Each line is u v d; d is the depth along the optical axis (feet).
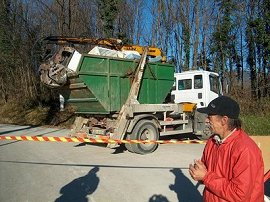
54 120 75.46
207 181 9.26
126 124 35.45
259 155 9.05
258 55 86.84
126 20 107.86
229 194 8.83
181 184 24.16
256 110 67.56
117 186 23.80
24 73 101.45
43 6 104.68
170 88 42.04
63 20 96.89
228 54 93.40
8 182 25.30
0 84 110.22
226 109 9.31
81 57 34.32
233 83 84.28
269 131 52.49
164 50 108.78
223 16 94.89
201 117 41.93
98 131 36.94
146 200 20.93
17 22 103.91
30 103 94.27
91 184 24.36
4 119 88.94
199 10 102.89
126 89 37.50
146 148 35.99
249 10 91.15
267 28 83.56
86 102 37.17
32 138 25.50
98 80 35.47
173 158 33.35
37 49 101.60
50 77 35.81
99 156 34.86
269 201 11.65
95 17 103.76
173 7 107.55
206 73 45.91
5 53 104.99
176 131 40.55
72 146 41.88
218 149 9.58
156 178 25.73
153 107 37.91
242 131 9.51
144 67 39.06
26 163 31.96
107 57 35.99
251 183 8.71
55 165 30.81
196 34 102.58
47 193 22.49
